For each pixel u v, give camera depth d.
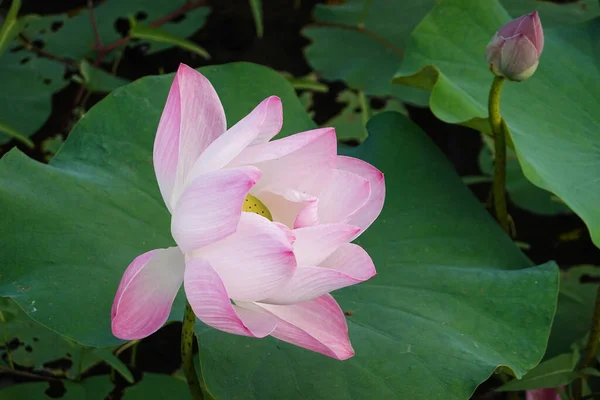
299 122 2.07
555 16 2.42
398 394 1.86
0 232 1.88
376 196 1.84
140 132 1.99
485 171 2.34
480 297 1.94
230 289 1.78
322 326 1.81
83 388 2.01
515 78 1.99
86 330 1.85
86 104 2.33
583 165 2.04
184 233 1.78
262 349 1.88
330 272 1.76
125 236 1.92
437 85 2.05
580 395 2.06
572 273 2.21
